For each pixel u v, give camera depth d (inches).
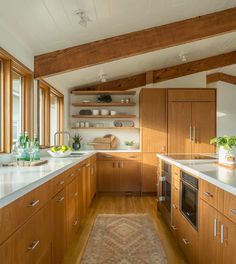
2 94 98.0
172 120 192.7
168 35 126.4
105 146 216.2
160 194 144.8
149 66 201.6
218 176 66.2
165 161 129.0
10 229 44.9
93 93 213.0
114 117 213.6
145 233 117.7
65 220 90.4
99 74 188.9
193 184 82.5
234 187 52.1
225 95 277.4
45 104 153.6
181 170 97.7
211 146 191.9
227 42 179.3
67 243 93.6
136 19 113.1
